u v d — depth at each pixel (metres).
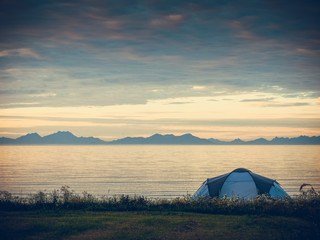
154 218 12.62
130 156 177.75
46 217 13.00
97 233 10.48
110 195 40.12
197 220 12.26
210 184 19.70
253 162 117.38
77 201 16.59
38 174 71.31
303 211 13.04
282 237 9.75
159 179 61.47
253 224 11.51
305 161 122.44
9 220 12.22
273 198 16.36
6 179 60.84
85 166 98.38
